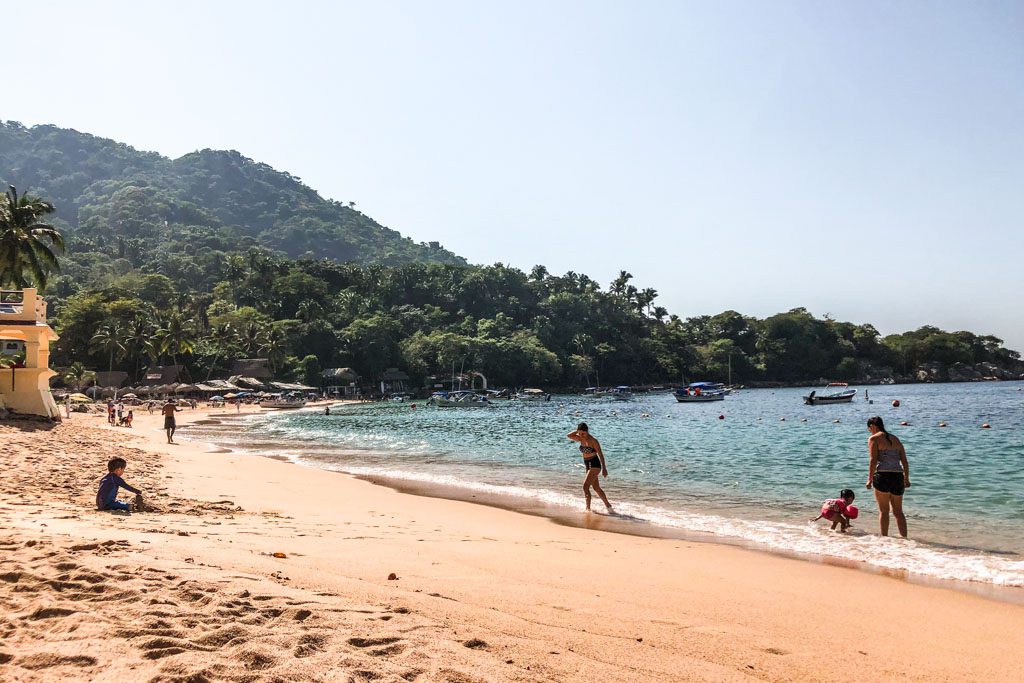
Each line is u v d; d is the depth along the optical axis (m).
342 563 7.84
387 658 4.54
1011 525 12.92
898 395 118.31
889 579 8.90
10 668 3.88
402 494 16.97
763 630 6.46
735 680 5.02
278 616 5.16
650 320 186.75
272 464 23.53
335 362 132.12
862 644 6.20
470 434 42.50
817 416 62.22
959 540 11.61
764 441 34.88
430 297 167.12
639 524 13.09
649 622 6.41
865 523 13.30
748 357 178.50
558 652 5.18
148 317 114.69
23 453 17.78
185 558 6.88
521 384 140.62
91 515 9.87
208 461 23.22
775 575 8.98
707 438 37.34
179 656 4.15
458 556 9.02
